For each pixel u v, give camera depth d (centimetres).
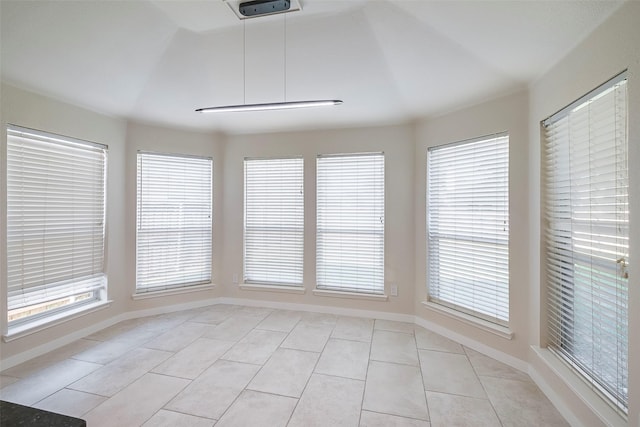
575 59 185
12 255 250
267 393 217
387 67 236
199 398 210
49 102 271
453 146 304
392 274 356
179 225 386
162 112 326
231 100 296
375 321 354
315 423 187
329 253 381
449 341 301
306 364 257
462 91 263
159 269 374
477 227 282
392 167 354
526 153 244
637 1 140
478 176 281
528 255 243
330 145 374
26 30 187
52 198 279
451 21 181
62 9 175
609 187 165
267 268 402
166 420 188
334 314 375
